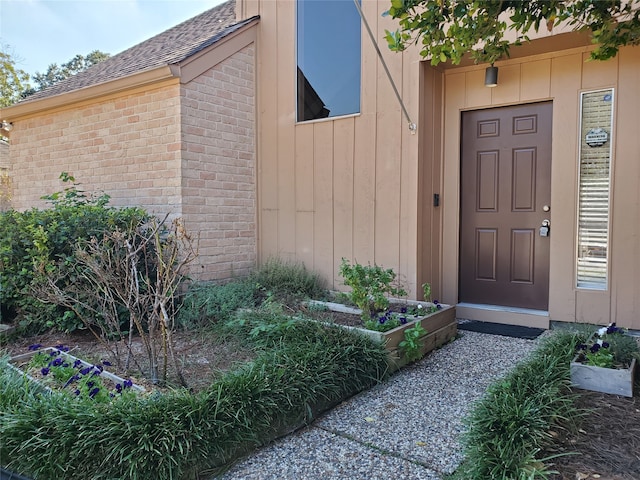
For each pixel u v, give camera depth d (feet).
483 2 8.07
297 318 12.08
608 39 9.09
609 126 13.74
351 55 16.92
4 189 31.45
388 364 10.77
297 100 18.24
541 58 14.67
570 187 14.35
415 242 15.64
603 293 13.92
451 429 8.39
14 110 21.20
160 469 6.61
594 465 6.55
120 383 8.96
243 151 18.61
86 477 6.61
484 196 16.16
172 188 16.53
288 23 18.29
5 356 10.07
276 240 18.93
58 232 13.43
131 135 17.63
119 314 13.01
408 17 8.35
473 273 16.48
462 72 16.17
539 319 14.93
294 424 8.48
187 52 16.76
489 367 11.48
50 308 12.76
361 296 12.67
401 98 15.76
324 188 17.66
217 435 7.30
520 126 15.40
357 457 7.50
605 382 8.91
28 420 6.95
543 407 7.56
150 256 13.94
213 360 11.13
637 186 13.30
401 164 15.85
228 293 14.93
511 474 6.21
